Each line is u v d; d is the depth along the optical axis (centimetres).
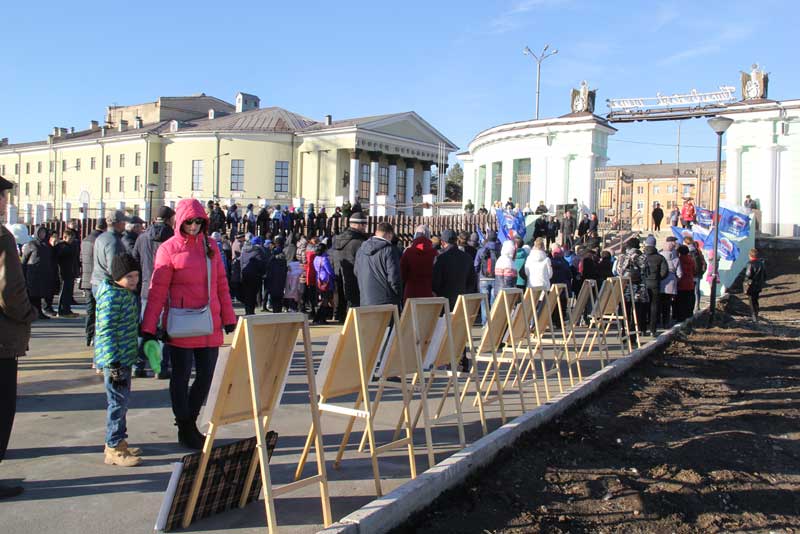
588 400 883
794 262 2623
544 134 3319
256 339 416
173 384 569
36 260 1416
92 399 746
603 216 3244
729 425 790
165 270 546
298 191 5103
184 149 5209
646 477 604
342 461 576
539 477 587
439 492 513
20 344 475
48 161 6500
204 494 431
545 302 862
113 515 442
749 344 1446
